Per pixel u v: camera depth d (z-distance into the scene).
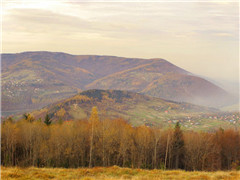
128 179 24.09
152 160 58.28
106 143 57.88
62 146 55.94
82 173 28.39
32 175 25.09
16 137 56.47
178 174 28.64
